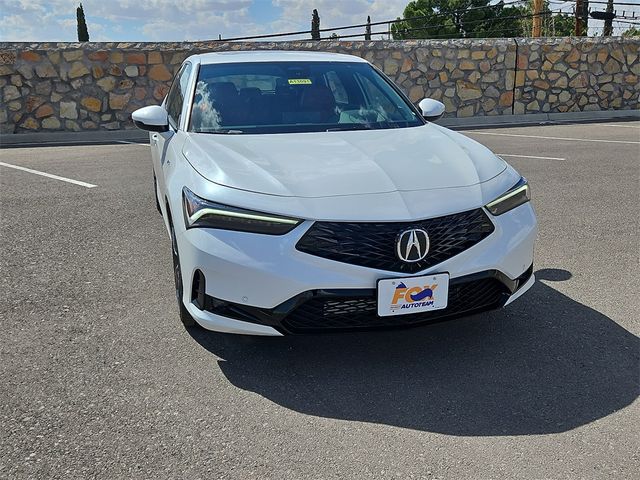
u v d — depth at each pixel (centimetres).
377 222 293
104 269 473
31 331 368
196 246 307
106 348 346
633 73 1486
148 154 1033
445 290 302
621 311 386
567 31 3847
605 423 272
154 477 240
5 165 936
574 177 791
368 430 271
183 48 1284
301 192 303
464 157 352
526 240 332
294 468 245
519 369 320
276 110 419
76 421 277
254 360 334
